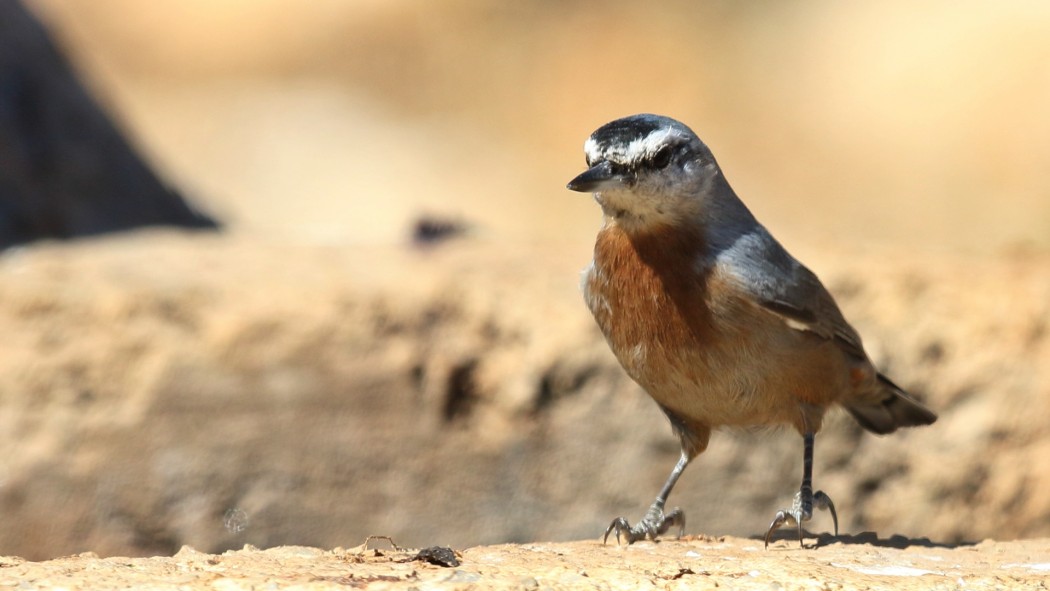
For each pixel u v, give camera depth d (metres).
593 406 13.04
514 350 13.20
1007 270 14.48
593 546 8.47
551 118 32.09
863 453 13.29
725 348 8.73
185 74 34.41
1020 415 13.32
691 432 9.38
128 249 15.51
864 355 9.66
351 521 12.88
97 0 36.56
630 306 8.88
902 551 8.34
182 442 12.88
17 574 7.02
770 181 28.62
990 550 8.47
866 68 32.00
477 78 33.81
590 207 28.39
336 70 34.44
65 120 18.30
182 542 12.77
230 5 36.72
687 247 8.73
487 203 28.55
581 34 34.69
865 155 29.28
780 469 13.16
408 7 36.41
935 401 13.39
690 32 34.34
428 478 12.96
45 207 17.62
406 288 13.34
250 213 27.92
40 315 13.12
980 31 32.16
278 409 12.98
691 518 13.01
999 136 29.16
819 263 14.04
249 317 13.10
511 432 13.01
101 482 12.75
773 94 31.80
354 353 13.06
